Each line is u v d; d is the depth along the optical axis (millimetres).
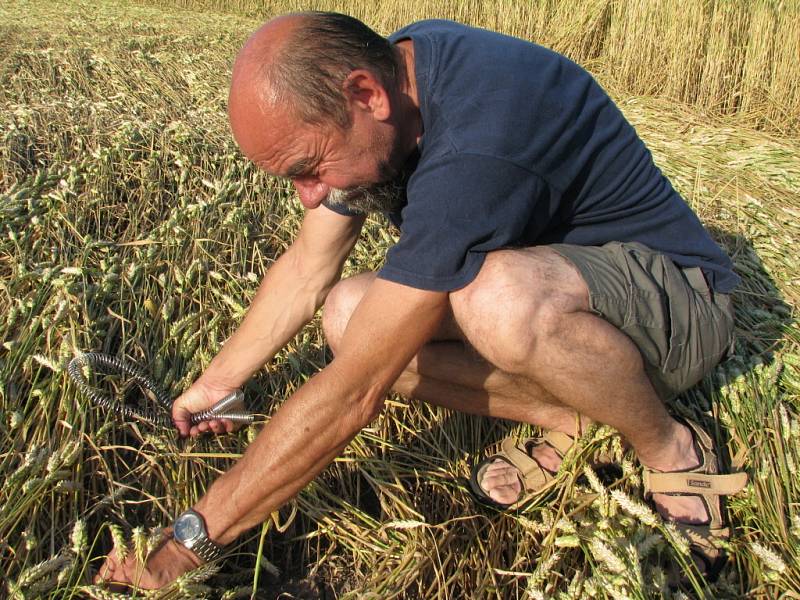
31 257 2789
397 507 1989
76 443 1944
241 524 1626
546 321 1621
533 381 1805
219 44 7621
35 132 3879
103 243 2969
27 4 10094
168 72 5953
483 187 1499
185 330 2564
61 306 2398
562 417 2049
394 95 1522
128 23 8648
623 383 1728
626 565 1659
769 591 1778
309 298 2078
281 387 2418
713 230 3475
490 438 2287
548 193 1646
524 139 1542
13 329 2391
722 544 1836
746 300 2941
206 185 3666
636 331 1775
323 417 1511
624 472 1979
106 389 2213
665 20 6082
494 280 1597
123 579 1596
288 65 1405
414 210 1520
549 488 1986
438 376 2021
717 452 2125
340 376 1511
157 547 1620
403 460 2205
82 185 3410
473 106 1526
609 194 1800
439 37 1638
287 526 1859
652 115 5602
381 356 1529
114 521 1881
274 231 3418
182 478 1986
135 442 2123
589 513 1930
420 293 1518
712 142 4949
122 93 5012
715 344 1938
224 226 3252
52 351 2316
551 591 1759
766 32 5434
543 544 1822
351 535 1927
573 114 1649
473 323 1646
